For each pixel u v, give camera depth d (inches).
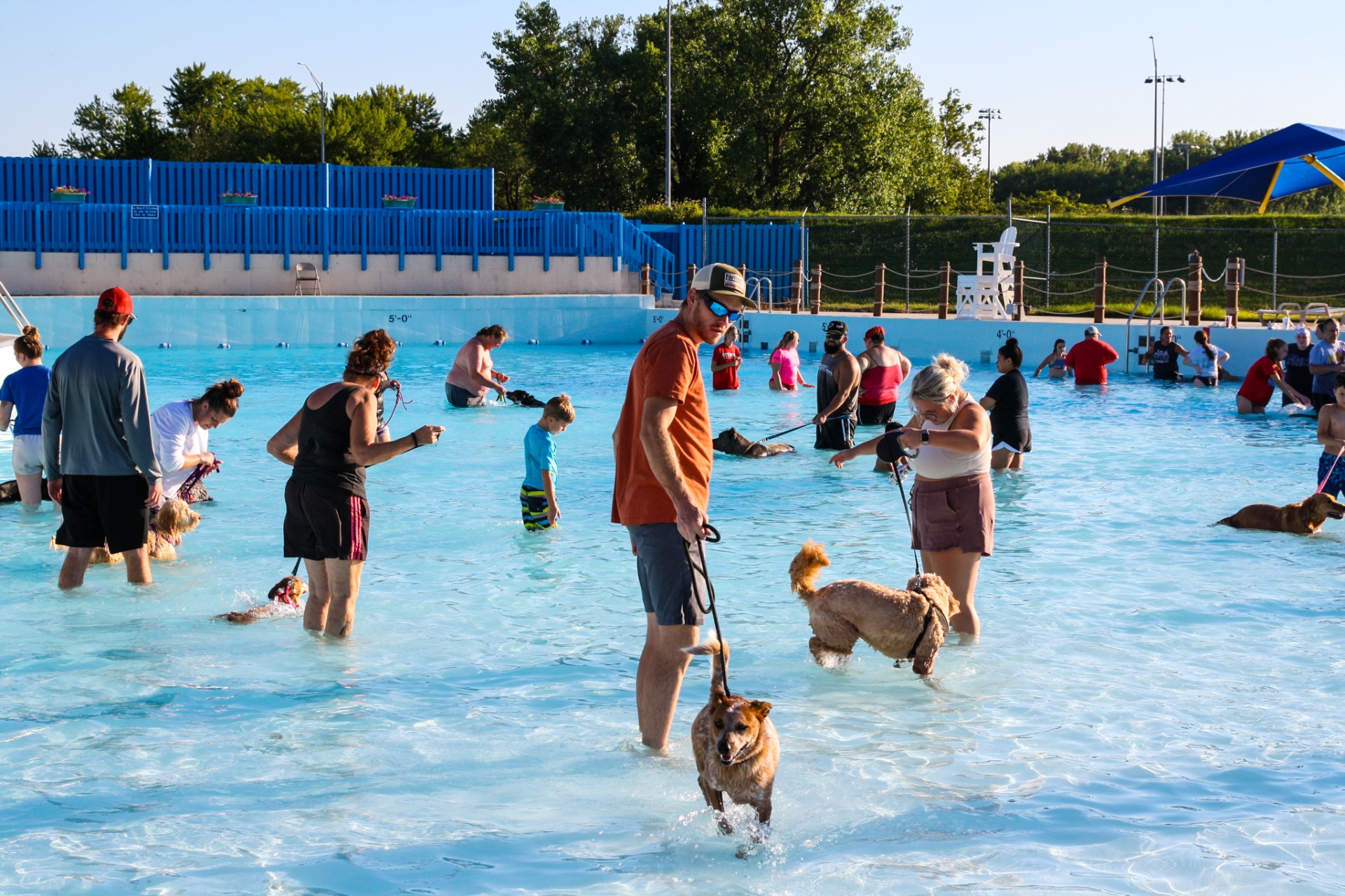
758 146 1903.3
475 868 140.1
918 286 1482.5
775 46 1891.0
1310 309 908.0
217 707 197.3
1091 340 743.7
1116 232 1515.7
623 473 185.8
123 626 244.1
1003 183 4298.7
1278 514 336.2
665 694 179.3
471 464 458.3
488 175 1342.3
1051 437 531.2
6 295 555.5
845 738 185.0
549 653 229.9
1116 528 342.0
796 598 270.1
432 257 1228.5
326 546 232.4
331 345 1087.6
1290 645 232.5
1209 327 815.1
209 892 132.4
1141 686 209.3
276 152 2298.2
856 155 1905.8
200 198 1258.0
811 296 1365.7
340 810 157.0
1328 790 163.2
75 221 1109.1
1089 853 143.7
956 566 237.6
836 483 423.8
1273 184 689.6
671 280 1347.2
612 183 2085.4
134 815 154.2
